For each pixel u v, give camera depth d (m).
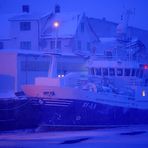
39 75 57.94
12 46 73.12
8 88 51.53
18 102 45.16
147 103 49.50
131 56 50.75
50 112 43.81
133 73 48.88
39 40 71.88
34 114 44.62
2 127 45.53
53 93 43.34
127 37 52.31
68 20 73.75
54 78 44.38
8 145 35.59
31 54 56.81
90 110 44.75
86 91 44.28
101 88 46.28
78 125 44.44
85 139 37.84
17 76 54.56
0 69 55.06
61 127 44.09
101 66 49.22
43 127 44.25
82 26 73.62
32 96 44.09
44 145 35.25
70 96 43.47
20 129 45.28
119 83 48.88
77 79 46.28
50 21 74.25
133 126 48.09
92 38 74.19
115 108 46.41
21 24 72.88
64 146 34.56
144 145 34.91
